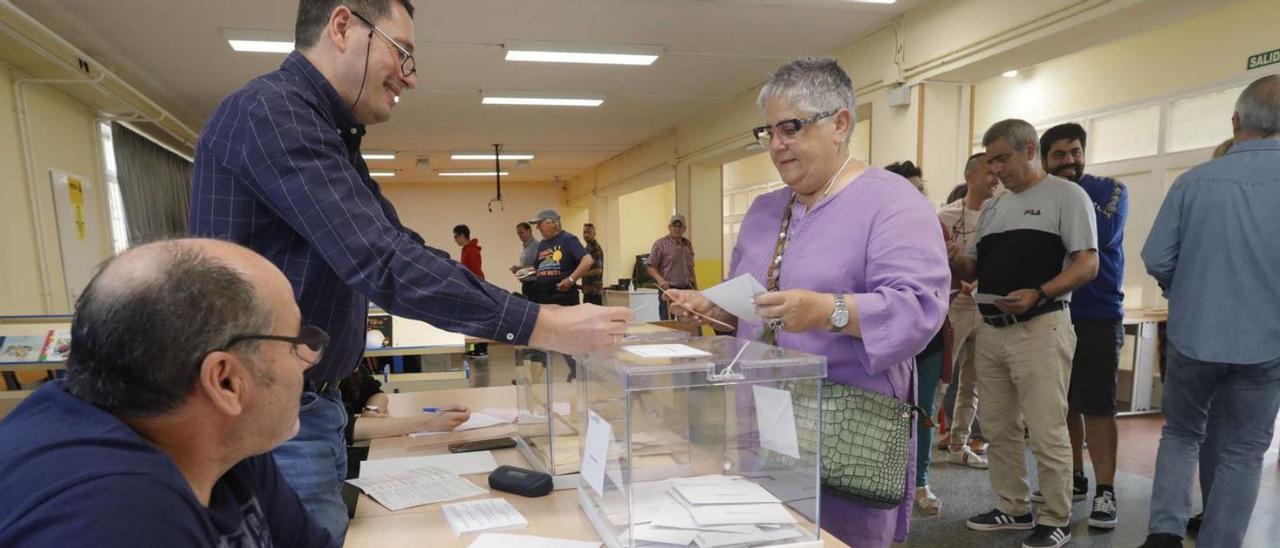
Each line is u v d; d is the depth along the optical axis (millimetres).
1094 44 3092
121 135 5285
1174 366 1900
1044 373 2123
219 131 910
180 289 536
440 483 1267
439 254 949
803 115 1134
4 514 465
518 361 1510
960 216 2979
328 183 892
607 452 944
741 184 9922
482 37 4242
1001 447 2354
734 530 853
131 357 527
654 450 906
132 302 527
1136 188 4371
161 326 528
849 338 1112
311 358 633
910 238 1062
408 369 3121
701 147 6863
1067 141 2438
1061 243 2115
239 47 4035
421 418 1657
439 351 2643
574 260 6426
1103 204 2346
